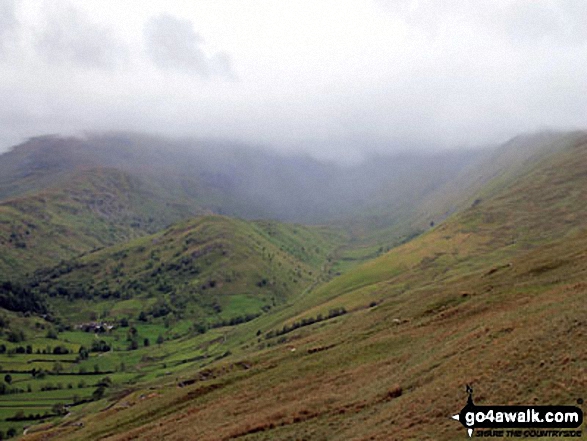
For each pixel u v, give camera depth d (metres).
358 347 112.00
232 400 101.56
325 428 64.25
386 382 76.12
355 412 67.50
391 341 107.19
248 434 71.62
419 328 110.25
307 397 84.88
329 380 93.44
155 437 92.31
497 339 70.19
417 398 60.69
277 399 90.38
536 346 59.19
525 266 137.00
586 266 111.62
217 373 142.38
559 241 166.75
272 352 153.12
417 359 83.19
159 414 114.62
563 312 69.38
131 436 100.19
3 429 195.25
